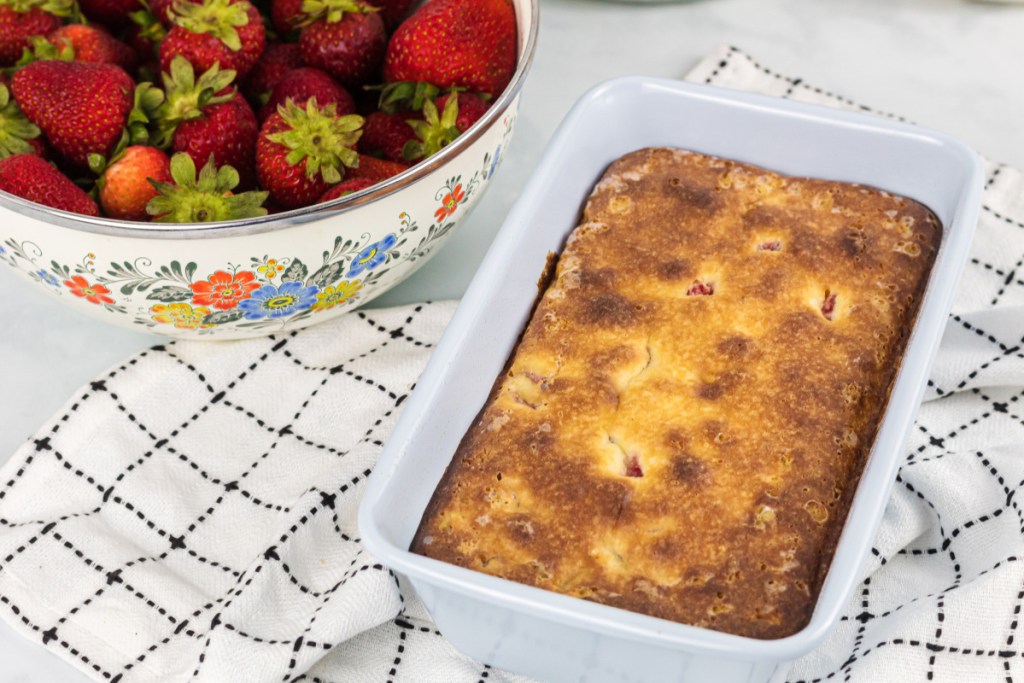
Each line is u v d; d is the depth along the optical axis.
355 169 0.65
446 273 0.72
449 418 0.59
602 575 0.57
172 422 0.67
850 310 0.62
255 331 0.67
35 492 0.65
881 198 0.65
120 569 0.63
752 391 0.60
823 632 0.52
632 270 0.63
